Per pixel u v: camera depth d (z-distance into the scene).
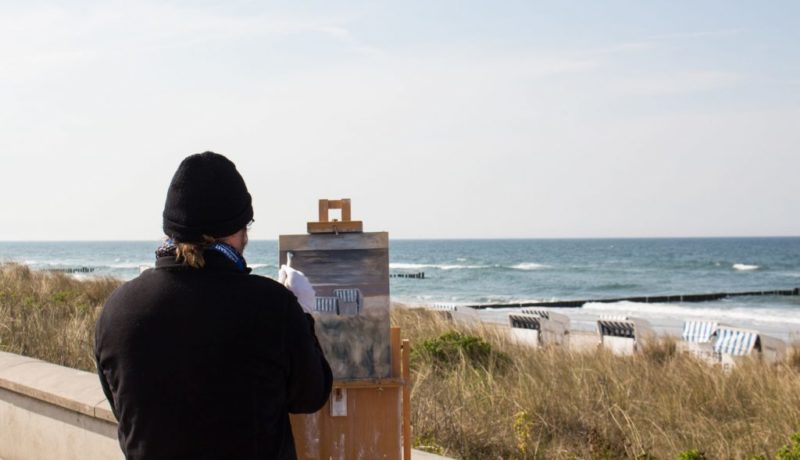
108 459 3.88
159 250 2.34
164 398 2.15
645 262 98.88
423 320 14.12
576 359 10.80
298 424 2.81
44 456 4.30
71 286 16.69
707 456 6.35
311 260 2.81
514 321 18.09
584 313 39.06
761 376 10.16
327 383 2.36
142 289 2.26
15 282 16.08
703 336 19.20
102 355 2.29
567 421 6.89
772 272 81.44
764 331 30.27
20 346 7.62
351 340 2.79
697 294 55.41
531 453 6.04
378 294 2.80
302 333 2.25
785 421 7.55
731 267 89.00
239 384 2.15
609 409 7.11
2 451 4.62
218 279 2.21
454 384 7.92
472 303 47.84
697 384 9.17
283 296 2.25
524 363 9.95
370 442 2.80
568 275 77.12
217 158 2.29
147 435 2.17
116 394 2.26
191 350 2.15
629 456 6.17
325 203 2.90
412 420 6.07
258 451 2.17
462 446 5.84
